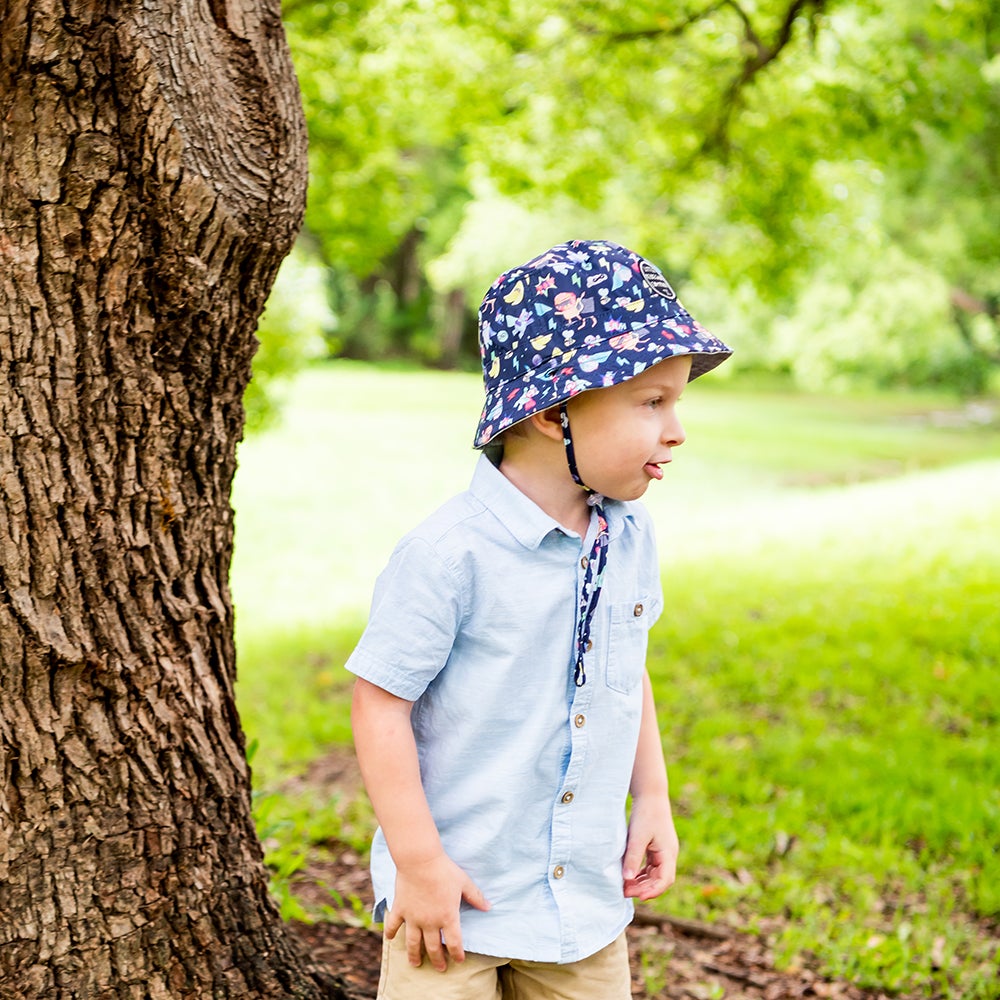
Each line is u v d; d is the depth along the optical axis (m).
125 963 1.69
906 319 16.20
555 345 1.50
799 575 7.37
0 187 1.52
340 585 9.49
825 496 12.28
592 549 1.58
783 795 3.78
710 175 6.99
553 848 1.57
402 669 1.50
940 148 12.47
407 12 6.18
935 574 7.06
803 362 17.23
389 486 15.09
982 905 2.91
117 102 1.56
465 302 37.31
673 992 2.50
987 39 5.97
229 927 1.83
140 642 1.71
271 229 1.71
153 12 1.57
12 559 1.58
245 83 1.67
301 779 4.08
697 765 4.11
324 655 6.18
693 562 8.26
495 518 1.54
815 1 5.45
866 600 6.45
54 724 1.63
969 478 11.59
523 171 7.06
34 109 1.51
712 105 6.56
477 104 6.78
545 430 1.53
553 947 1.56
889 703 4.71
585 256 1.55
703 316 17.45
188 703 1.78
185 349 1.71
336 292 37.41
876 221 13.95
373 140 6.72
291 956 1.95
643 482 1.54
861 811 3.60
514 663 1.53
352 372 32.06
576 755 1.57
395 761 1.50
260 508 13.39
